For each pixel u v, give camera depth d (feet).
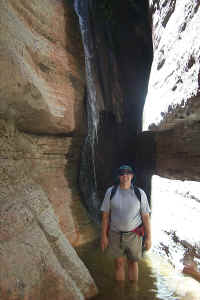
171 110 12.67
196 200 11.54
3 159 11.24
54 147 17.62
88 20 28.91
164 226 14.88
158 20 17.01
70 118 18.22
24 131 14.40
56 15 18.98
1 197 9.13
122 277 11.27
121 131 27.66
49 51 17.12
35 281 7.97
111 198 10.75
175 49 12.88
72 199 19.04
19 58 11.84
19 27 13.41
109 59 28.73
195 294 10.06
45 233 9.89
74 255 10.57
